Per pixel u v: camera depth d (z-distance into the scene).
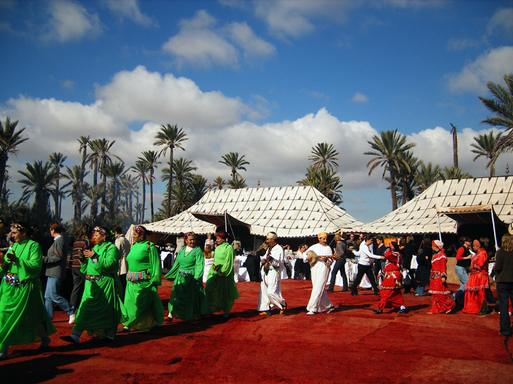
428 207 22.08
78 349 5.38
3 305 4.90
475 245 8.66
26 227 5.27
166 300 10.09
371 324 7.14
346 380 4.21
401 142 42.66
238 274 16.19
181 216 28.95
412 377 4.31
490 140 37.62
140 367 4.67
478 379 4.25
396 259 8.42
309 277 18.05
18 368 4.58
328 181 48.31
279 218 25.62
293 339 5.97
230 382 4.18
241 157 58.06
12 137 37.28
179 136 52.81
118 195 80.44
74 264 7.12
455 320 7.63
